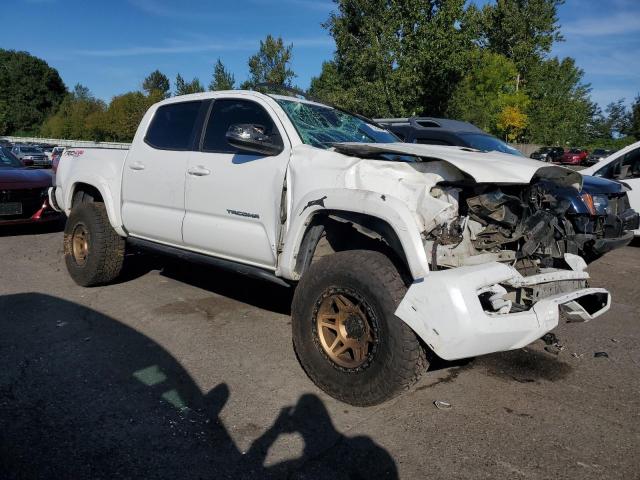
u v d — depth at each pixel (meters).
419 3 21.59
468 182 3.37
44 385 3.41
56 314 4.75
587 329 4.82
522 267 3.60
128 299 5.24
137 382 3.50
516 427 3.08
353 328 3.22
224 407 3.21
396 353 2.97
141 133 5.10
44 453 2.70
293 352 4.08
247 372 3.71
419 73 22.39
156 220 4.76
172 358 3.89
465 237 3.33
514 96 40.91
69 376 3.55
